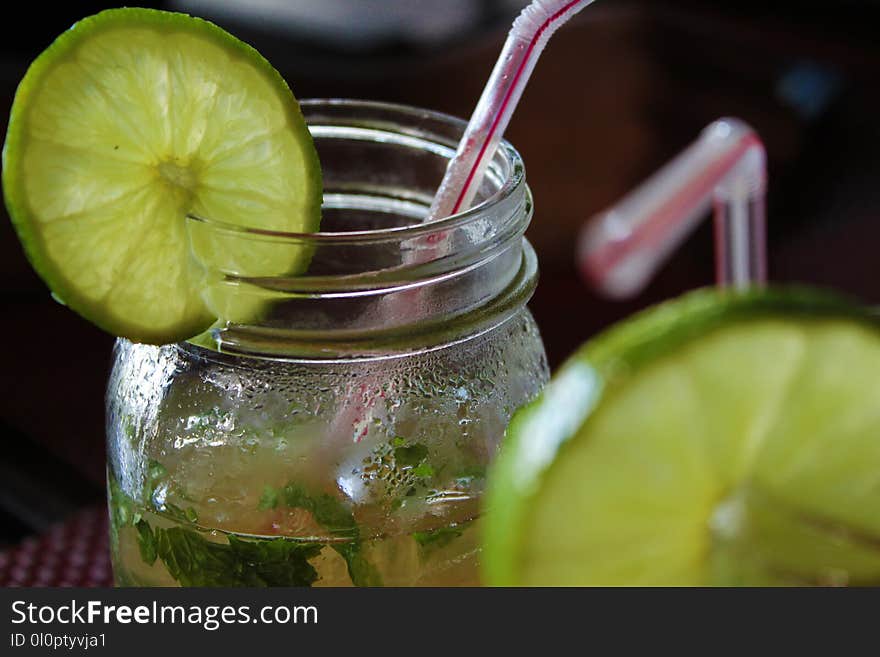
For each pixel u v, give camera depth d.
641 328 0.22
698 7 0.79
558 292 0.76
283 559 0.33
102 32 0.32
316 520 0.33
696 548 0.23
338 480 0.33
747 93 0.83
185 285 0.32
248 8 0.78
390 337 0.32
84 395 0.67
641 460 0.22
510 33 0.33
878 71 0.82
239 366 0.33
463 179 0.34
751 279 0.31
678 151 0.82
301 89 0.72
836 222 0.86
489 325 0.33
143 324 0.32
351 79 0.72
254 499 0.33
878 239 0.84
